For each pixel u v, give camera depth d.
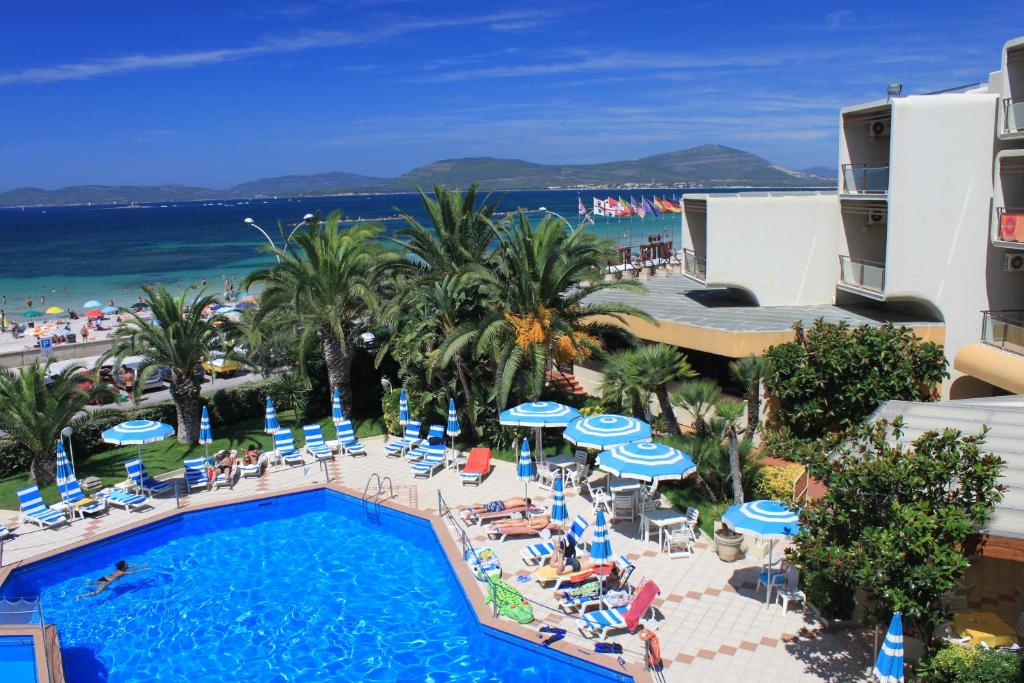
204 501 23.23
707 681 13.32
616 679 13.74
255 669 15.03
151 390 42.50
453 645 15.67
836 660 13.80
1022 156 22.81
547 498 22.27
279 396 32.25
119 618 17.12
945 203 24.67
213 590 18.39
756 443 23.70
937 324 25.28
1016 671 11.27
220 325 29.73
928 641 12.31
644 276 46.28
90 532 21.22
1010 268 24.83
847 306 29.05
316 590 18.22
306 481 24.83
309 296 27.56
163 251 142.88
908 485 11.43
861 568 11.21
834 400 22.25
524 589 17.02
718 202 28.81
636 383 21.64
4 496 24.08
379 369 32.34
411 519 21.59
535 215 175.00
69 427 25.91
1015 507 11.97
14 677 14.67
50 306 81.38
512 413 22.89
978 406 16.69
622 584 16.55
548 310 24.52
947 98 24.14
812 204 28.84
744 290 29.86
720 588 16.62
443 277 27.36
